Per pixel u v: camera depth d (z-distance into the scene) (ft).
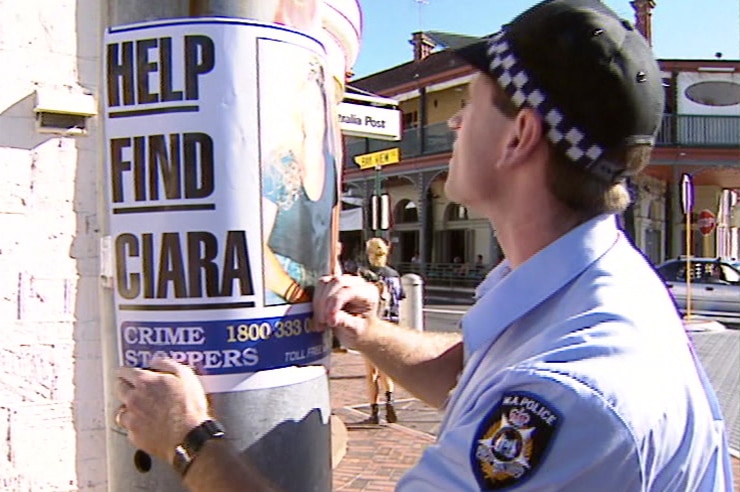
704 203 106.83
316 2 5.06
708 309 60.18
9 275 10.06
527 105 4.16
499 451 3.50
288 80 4.71
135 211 4.55
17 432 10.12
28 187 10.19
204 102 4.45
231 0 4.51
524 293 4.27
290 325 4.76
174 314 4.48
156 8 4.50
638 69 4.03
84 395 10.62
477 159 4.54
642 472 3.47
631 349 3.70
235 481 3.87
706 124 88.99
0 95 9.94
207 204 4.46
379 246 27.20
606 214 4.35
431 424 23.32
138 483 4.68
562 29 4.03
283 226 4.70
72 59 10.44
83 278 10.62
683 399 3.78
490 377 4.13
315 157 4.97
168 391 4.17
